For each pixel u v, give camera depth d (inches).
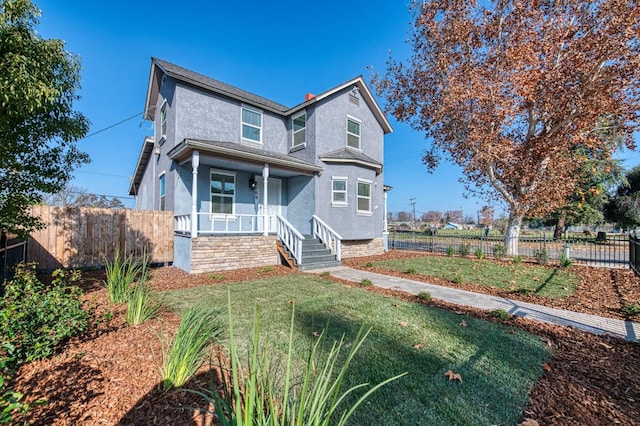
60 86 171.6
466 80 463.2
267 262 389.7
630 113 384.2
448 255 528.1
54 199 1039.0
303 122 499.8
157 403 91.6
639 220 907.4
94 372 108.0
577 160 463.5
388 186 631.8
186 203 402.9
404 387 104.9
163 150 452.4
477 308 205.6
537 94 420.2
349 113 533.3
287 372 58.9
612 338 153.1
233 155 366.9
